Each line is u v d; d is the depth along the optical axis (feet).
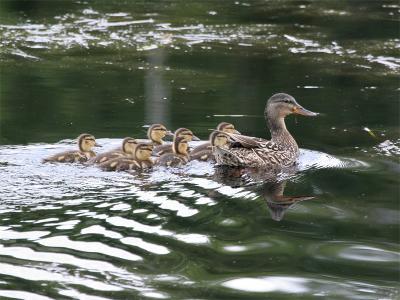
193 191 44.39
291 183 46.68
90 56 77.97
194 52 80.18
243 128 58.08
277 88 68.54
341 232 39.04
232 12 95.91
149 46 81.87
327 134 57.41
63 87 67.56
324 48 81.92
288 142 52.75
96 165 48.06
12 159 48.78
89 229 38.22
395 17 93.91
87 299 31.81
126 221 39.40
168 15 93.81
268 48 81.82
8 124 56.90
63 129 56.08
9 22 88.12
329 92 67.87
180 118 59.77
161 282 33.42
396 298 32.58
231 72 73.51
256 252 36.52
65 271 34.04
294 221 40.37
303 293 32.91
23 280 33.19
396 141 55.67
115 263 34.86
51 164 47.96
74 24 88.48
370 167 49.93
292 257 36.09
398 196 44.29
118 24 89.20
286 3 100.73
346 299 32.50
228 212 41.27
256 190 45.09
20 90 66.28
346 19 93.20
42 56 77.51
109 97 64.90
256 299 32.30
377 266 35.50
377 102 65.16
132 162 47.98
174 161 49.60
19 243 36.55
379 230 39.42
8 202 41.42
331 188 45.73
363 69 75.36
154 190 44.11
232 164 49.85
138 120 58.95
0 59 75.82
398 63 77.56
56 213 40.11
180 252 36.14
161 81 70.13
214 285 33.22
